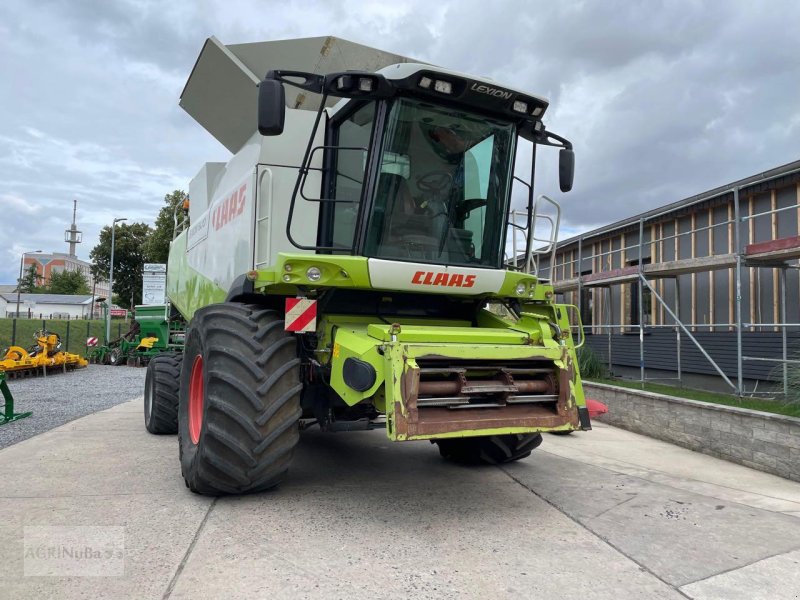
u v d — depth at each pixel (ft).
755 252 25.54
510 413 13.10
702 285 36.29
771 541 12.23
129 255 140.36
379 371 12.25
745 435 19.72
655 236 41.27
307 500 14.20
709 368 33.30
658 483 16.98
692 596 9.66
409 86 13.65
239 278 15.56
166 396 22.39
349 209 15.11
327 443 21.83
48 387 44.42
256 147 16.52
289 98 17.97
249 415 12.92
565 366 13.58
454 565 10.55
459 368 12.76
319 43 17.84
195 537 11.51
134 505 13.47
